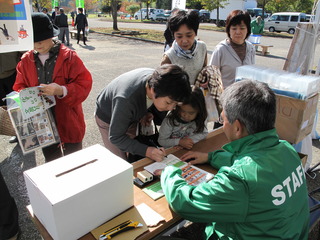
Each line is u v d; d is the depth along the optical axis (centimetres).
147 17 2941
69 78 190
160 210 123
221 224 115
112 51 936
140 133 206
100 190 103
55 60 185
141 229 110
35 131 172
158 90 133
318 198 245
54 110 193
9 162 290
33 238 196
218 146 186
